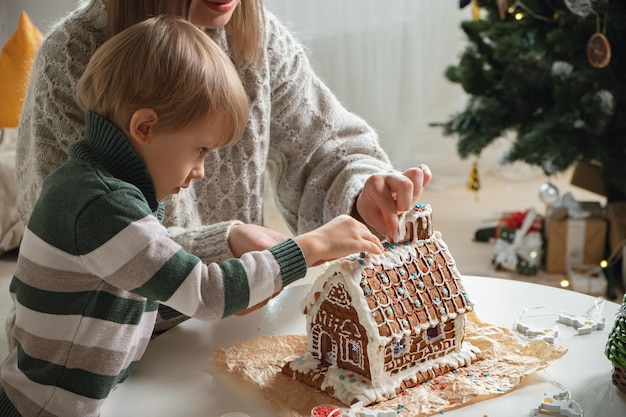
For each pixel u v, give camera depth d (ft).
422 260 3.83
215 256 3.84
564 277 9.39
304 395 3.61
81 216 3.08
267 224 10.94
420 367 3.73
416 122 12.23
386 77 11.64
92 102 3.30
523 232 9.65
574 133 8.33
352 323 3.59
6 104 7.50
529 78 8.63
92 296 3.23
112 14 3.90
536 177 12.98
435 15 12.15
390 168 4.75
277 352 3.99
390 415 3.37
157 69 3.17
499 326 4.21
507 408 3.47
